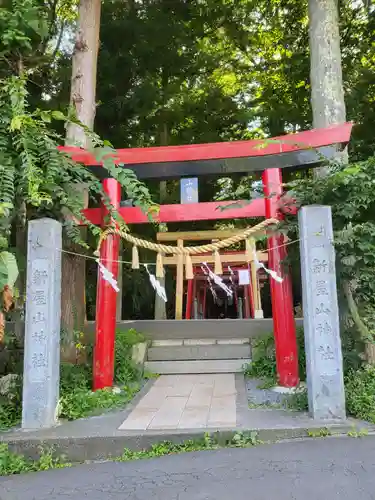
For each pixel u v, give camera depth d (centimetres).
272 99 1236
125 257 1202
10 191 418
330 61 638
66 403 466
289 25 1204
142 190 471
